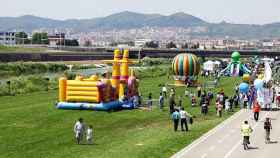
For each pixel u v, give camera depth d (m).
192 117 52.53
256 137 42.97
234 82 113.94
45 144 39.56
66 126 48.69
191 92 82.94
